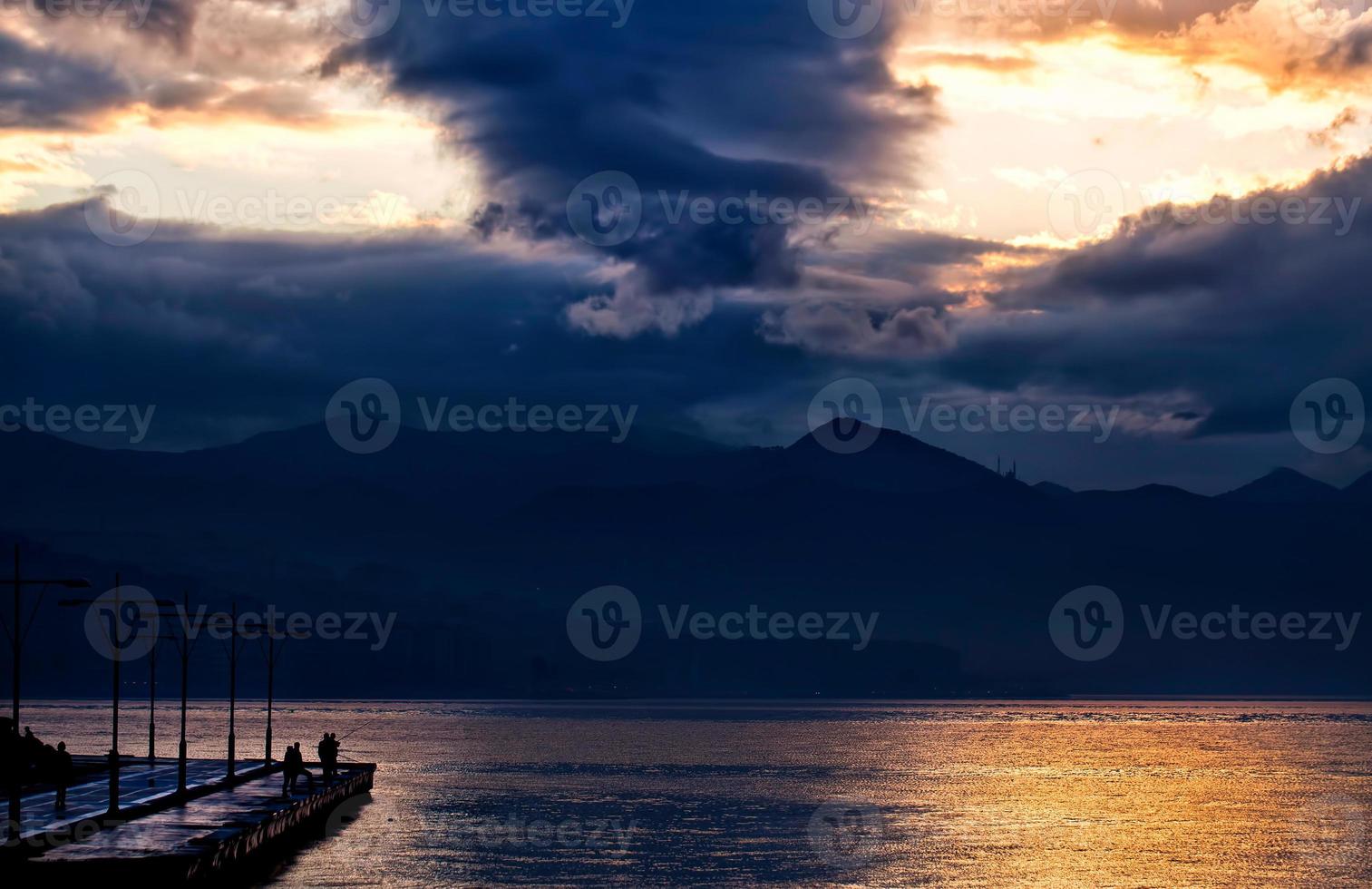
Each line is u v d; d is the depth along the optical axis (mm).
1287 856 91750
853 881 79625
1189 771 172000
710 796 131750
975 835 101125
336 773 109750
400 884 74250
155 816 73188
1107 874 83438
